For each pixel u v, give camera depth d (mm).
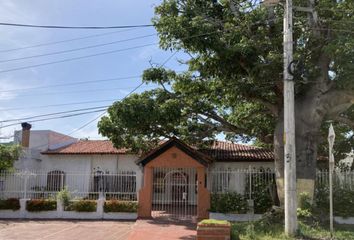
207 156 24500
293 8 16594
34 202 23672
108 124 23312
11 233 17953
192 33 17000
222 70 18031
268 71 17172
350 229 16109
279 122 18453
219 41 17062
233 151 29047
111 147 31406
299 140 17734
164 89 22656
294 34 18281
